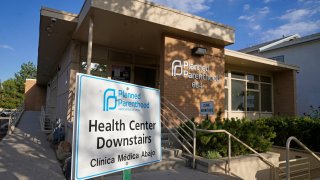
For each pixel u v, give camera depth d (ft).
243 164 22.90
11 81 166.81
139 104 10.55
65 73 37.40
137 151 10.18
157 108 11.53
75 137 7.98
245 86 49.88
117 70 36.42
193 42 32.19
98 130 8.70
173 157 22.70
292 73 52.70
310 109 63.72
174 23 28.43
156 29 28.99
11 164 21.43
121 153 9.47
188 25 29.60
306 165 30.40
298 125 33.99
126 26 27.94
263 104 52.95
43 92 114.01
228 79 47.21
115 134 9.30
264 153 25.94
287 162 14.62
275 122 36.68
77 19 28.32
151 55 39.81
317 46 63.67
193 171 20.67
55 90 55.16
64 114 34.81
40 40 34.91
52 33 31.68
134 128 10.16
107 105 9.11
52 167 20.79
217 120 28.40
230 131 24.70
